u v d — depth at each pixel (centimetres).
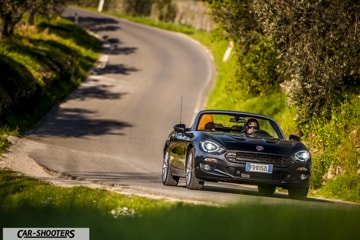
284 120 5509
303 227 1525
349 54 4806
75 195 2386
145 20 15350
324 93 4828
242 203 1997
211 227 1502
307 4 4803
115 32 13488
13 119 6531
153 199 2311
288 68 5019
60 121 7238
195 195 2655
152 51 12075
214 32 7125
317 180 4241
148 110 8369
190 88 9844
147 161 5469
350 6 4794
